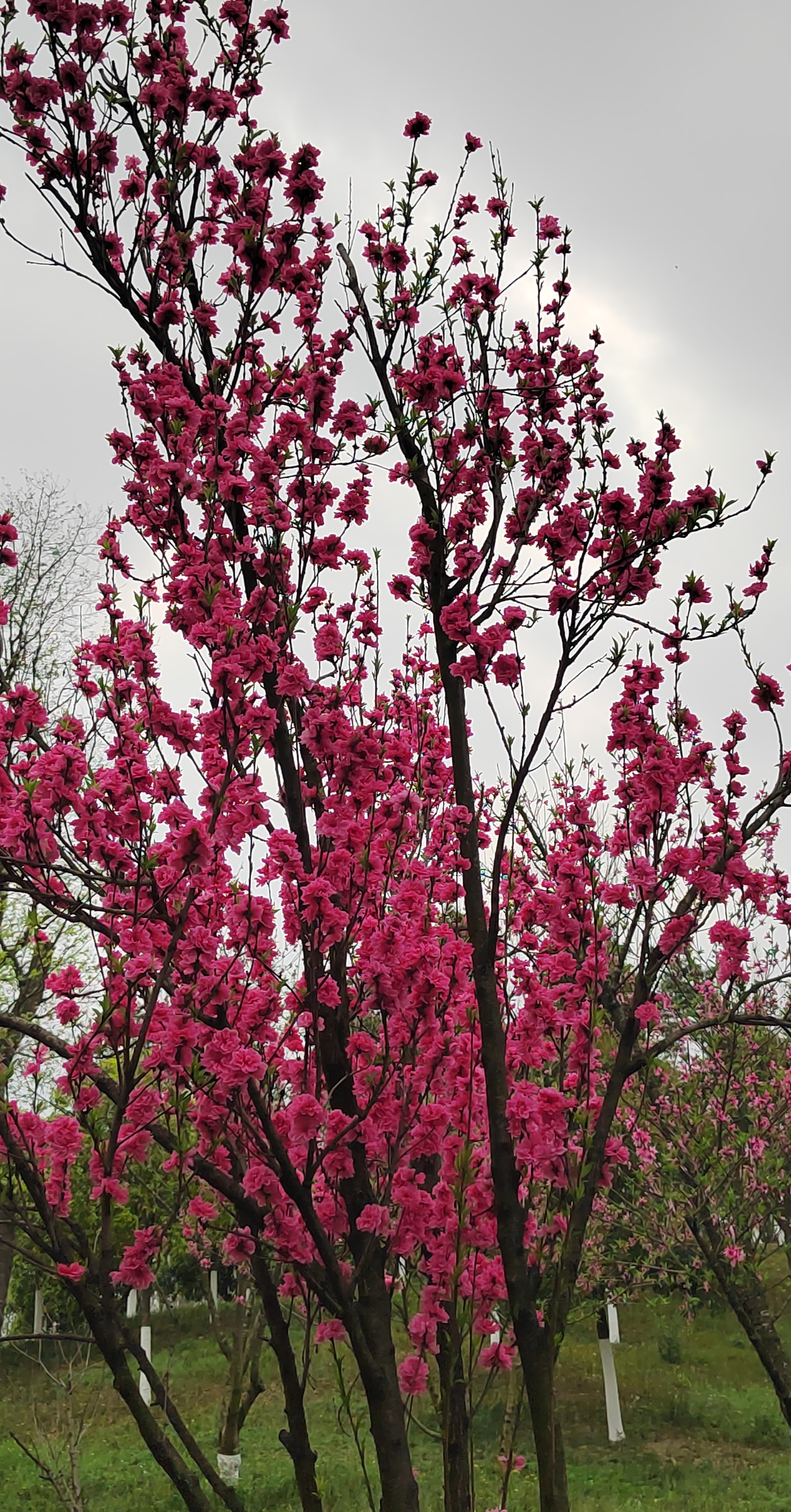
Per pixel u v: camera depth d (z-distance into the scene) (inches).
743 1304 270.4
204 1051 108.3
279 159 147.2
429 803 166.1
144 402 140.4
